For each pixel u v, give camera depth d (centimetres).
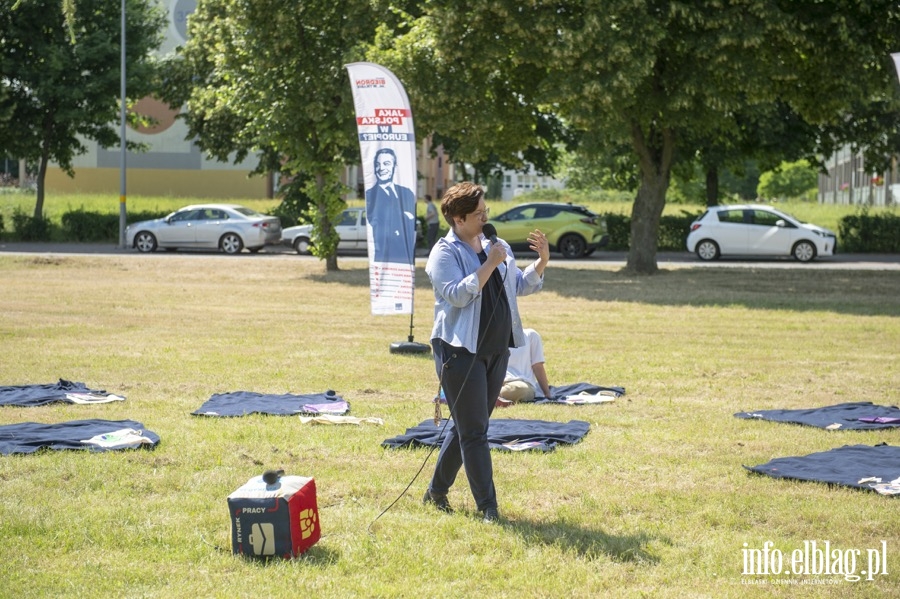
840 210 4341
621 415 880
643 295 1998
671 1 2120
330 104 2384
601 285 2223
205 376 1059
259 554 506
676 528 563
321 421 823
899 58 1223
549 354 1250
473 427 567
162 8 4319
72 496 611
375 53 2264
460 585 474
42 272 2439
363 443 754
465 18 2203
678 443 772
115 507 587
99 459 691
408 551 520
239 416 849
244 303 1827
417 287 2205
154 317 1597
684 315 1677
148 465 682
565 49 2100
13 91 3788
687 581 482
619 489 639
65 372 1074
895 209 4141
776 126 3166
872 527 564
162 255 3158
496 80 2472
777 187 8100
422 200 7412
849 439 785
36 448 716
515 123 2522
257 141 2520
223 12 2566
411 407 904
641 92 2344
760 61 2206
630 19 2122
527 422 828
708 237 3178
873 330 1491
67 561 498
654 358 1220
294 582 473
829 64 2262
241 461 699
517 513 591
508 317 569
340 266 2717
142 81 3822
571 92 2148
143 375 1062
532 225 3366
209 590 462
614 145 3081
